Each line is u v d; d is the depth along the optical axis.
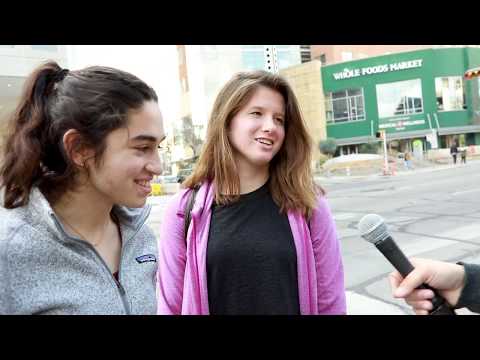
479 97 34.53
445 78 34.34
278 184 1.53
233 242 1.43
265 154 1.47
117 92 0.94
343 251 5.75
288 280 1.41
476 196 10.80
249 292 1.40
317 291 1.51
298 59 44.84
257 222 1.46
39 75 0.97
